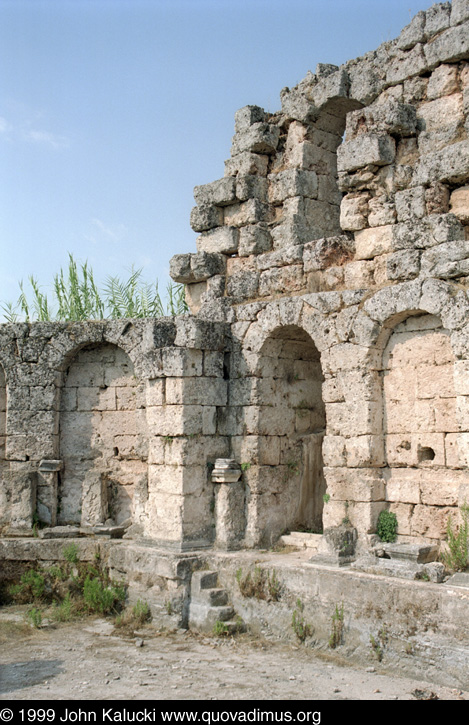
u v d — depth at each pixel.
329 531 13.70
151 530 16.00
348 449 13.98
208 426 16.03
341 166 14.90
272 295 16.38
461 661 10.77
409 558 12.49
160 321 16.67
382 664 11.72
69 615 15.13
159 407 16.08
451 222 13.23
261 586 13.83
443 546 12.80
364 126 14.86
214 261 17.64
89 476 17.91
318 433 17.09
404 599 11.60
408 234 13.73
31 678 11.53
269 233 17.28
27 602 16.42
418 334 13.58
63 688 11.05
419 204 13.80
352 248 15.21
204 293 17.61
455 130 13.80
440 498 12.94
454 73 14.21
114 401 18.44
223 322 16.61
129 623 14.59
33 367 18.23
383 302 13.61
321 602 12.82
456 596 11.07
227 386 16.52
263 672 11.70
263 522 15.80
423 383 13.43
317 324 14.77
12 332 18.38
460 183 13.66
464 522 12.11
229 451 16.34
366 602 12.11
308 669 11.79
